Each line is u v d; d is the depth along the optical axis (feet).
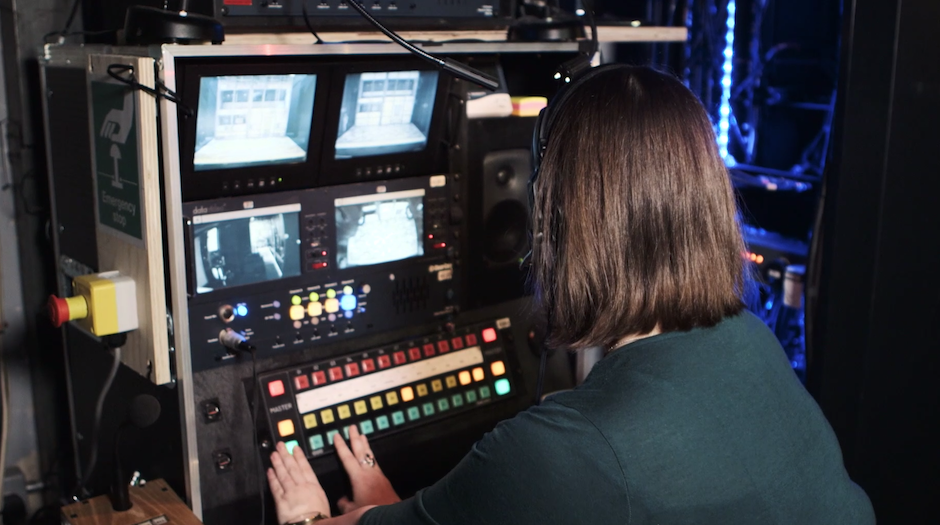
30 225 5.23
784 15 6.29
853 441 5.42
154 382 3.96
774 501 2.74
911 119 4.97
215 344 4.23
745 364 2.90
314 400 4.52
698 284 2.87
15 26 4.98
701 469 2.64
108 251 4.24
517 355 5.34
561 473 2.59
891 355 5.34
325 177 4.50
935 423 5.59
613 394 2.73
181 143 3.95
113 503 4.08
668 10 7.00
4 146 5.13
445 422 4.97
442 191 4.95
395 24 4.59
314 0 4.28
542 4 5.27
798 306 6.06
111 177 4.06
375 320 4.80
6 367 5.32
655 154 2.86
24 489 5.44
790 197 6.51
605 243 2.88
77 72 4.27
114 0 4.58
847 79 5.08
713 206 2.92
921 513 5.75
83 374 4.95
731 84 6.70
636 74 3.03
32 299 5.31
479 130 4.98
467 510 2.73
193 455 4.04
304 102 4.24
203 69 3.84
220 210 4.15
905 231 5.15
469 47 4.56
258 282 4.34
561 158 2.97
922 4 4.80
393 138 4.66
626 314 2.88
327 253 4.56
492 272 5.24
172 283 3.86
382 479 4.38
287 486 4.16
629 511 2.57
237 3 4.05
